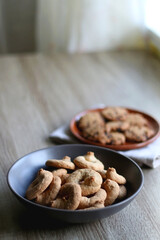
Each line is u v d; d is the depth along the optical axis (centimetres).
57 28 169
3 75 129
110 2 155
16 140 94
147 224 70
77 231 68
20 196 67
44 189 68
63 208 66
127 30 161
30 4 189
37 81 125
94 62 140
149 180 81
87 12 158
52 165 75
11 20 192
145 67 136
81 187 69
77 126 96
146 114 100
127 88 121
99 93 118
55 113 106
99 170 75
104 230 69
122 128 93
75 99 114
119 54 149
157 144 91
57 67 135
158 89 121
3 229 69
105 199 70
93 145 89
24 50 203
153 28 154
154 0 154
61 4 162
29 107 109
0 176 81
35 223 70
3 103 111
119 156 80
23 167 77
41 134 96
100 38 164
